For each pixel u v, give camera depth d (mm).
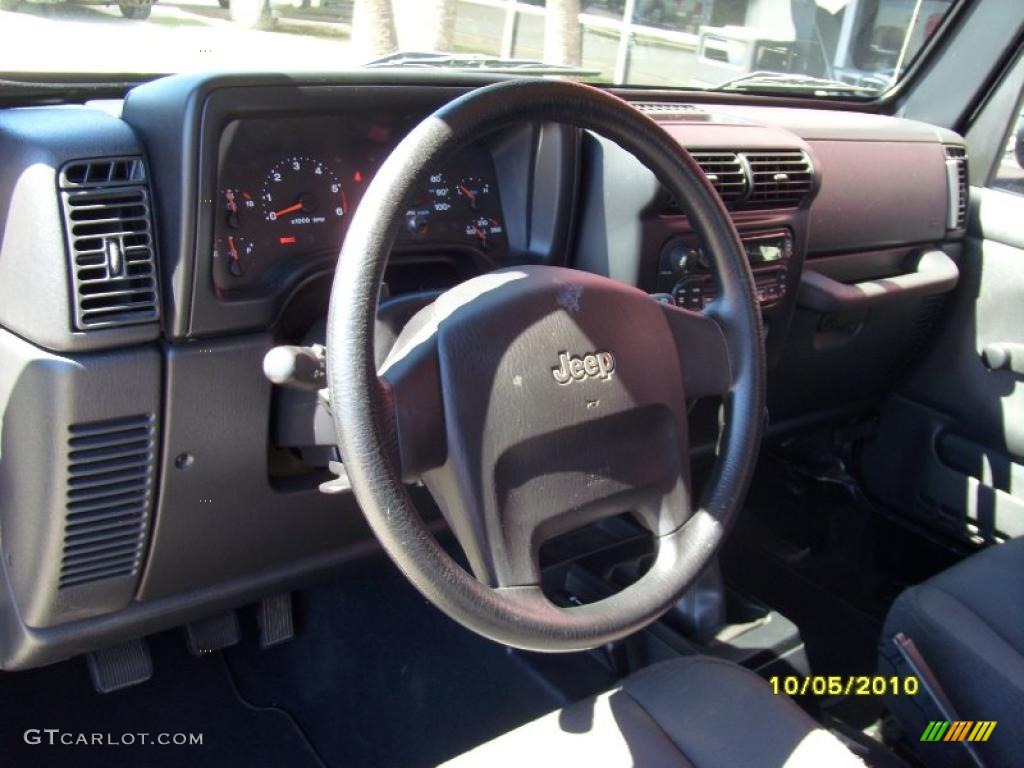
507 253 1479
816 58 2195
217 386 1197
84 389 1119
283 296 1209
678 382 1054
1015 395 2039
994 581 1366
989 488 2105
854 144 1935
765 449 2414
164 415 1183
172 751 1619
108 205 1096
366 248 846
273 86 1138
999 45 2150
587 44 1759
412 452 897
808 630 1957
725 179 1626
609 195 1504
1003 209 2096
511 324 940
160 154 1114
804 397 2127
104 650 1646
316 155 1227
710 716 1038
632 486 1015
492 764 992
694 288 1604
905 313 2092
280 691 1752
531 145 1436
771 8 2029
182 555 1313
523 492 944
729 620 1470
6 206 1108
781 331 1856
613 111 997
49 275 1083
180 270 1117
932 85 2299
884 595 2064
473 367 920
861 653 1904
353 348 830
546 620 918
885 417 2324
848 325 2025
